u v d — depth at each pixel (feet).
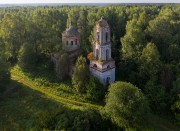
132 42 229.86
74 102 188.55
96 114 165.78
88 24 317.83
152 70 206.28
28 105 184.34
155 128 172.65
